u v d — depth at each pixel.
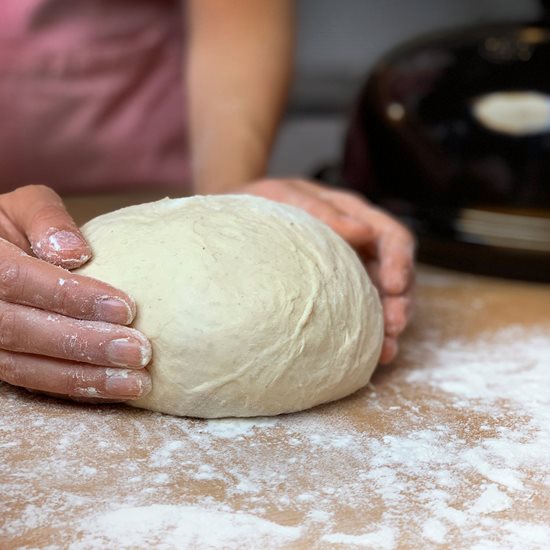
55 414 1.07
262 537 0.85
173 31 2.15
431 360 1.32
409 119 1.78
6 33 1.98
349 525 0.87
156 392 1.06
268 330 1.06
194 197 1.23
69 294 1.00
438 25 2.72
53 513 0.87
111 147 2.15
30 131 2.06
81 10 2.03
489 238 1.67
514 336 1.44
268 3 2.02
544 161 1.65
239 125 1.88
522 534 0.87
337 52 2.72
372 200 1.89
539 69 1.68
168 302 1.05
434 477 0.97
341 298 1.13
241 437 1.04
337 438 1.05
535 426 1.10
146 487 0.92
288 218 1.20
